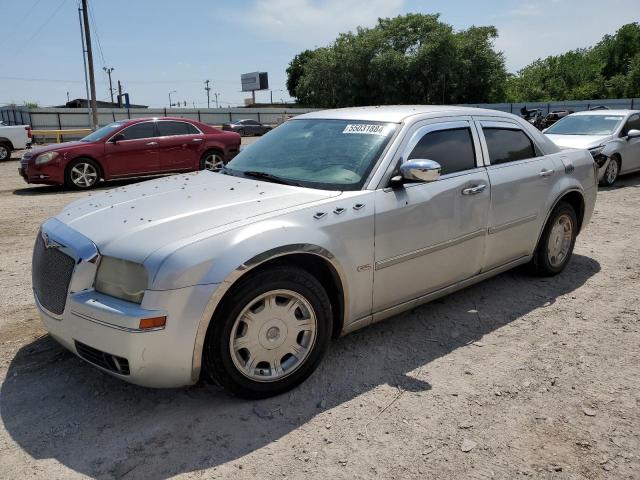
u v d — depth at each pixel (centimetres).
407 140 368
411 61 4978
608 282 496
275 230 292
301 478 244
